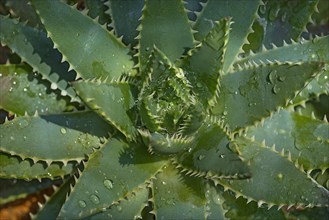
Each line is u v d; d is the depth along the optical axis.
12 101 1.10
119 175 1.03
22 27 1.09
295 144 1.10
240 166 0.96
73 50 1.04
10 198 1.17
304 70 0.97
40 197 1.23
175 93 1.01
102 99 0.97
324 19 1.24
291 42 1.14
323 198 1.02
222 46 0.99
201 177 1.06
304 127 1.11
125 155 1.03
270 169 1.05
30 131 1.05
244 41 1.08
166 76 1.02
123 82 1.02
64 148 1.07
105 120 1.03
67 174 1.10
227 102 1.04
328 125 1.11
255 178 1.05
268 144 1.10
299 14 1.14
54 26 1.02
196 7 1.16
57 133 1.06
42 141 1.06
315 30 1.27
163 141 0.96
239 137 1.07
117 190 1.02
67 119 1.07
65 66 1.10
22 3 1.15
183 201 1.05
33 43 1.09
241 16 1.07
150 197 1.08
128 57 1.07
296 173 1.04
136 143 1.04
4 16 1.08
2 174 1.07
